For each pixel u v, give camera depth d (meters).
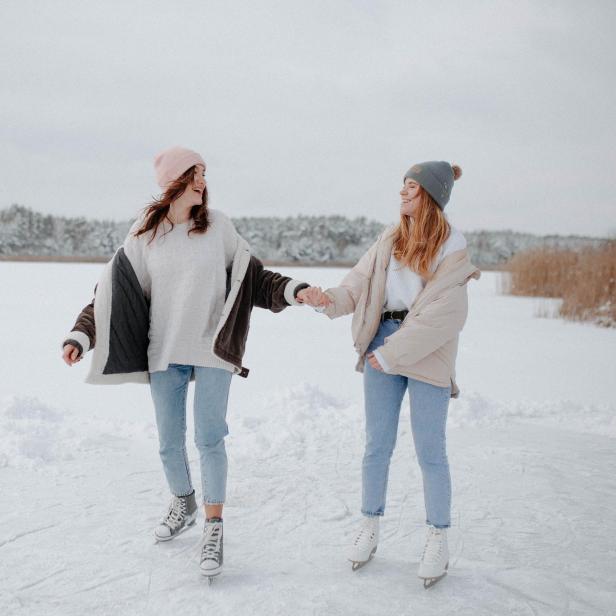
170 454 2.79
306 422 4.85
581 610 2.34
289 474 3.79
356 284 2.75
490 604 2.37
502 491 3.55
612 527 3.10
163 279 2.67
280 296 2.79
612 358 8.66
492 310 15.20
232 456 4.09
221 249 2.74
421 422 2.60
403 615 2.28
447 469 2.62
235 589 2.44
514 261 20.09
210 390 2.64
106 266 2.70
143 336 2.73
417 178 2.59
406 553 2.80
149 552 2.74
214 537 2.54
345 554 2.77
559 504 3.37
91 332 2.65
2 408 4.65
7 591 2.40
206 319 2.67
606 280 13.33
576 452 4.29
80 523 3.03
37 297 16.02
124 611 2.27
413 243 2.59
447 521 2.57
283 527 3.04
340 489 3.56
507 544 2.90
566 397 6.24
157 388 2.73
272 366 7.54
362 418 4.95
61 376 6.66
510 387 6.70
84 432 4.44
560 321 13.17
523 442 4.51
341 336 10.27
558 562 2.72
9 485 3.49
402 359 2.49
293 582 2.51
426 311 2.51
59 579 2.50
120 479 3.63
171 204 2.69
